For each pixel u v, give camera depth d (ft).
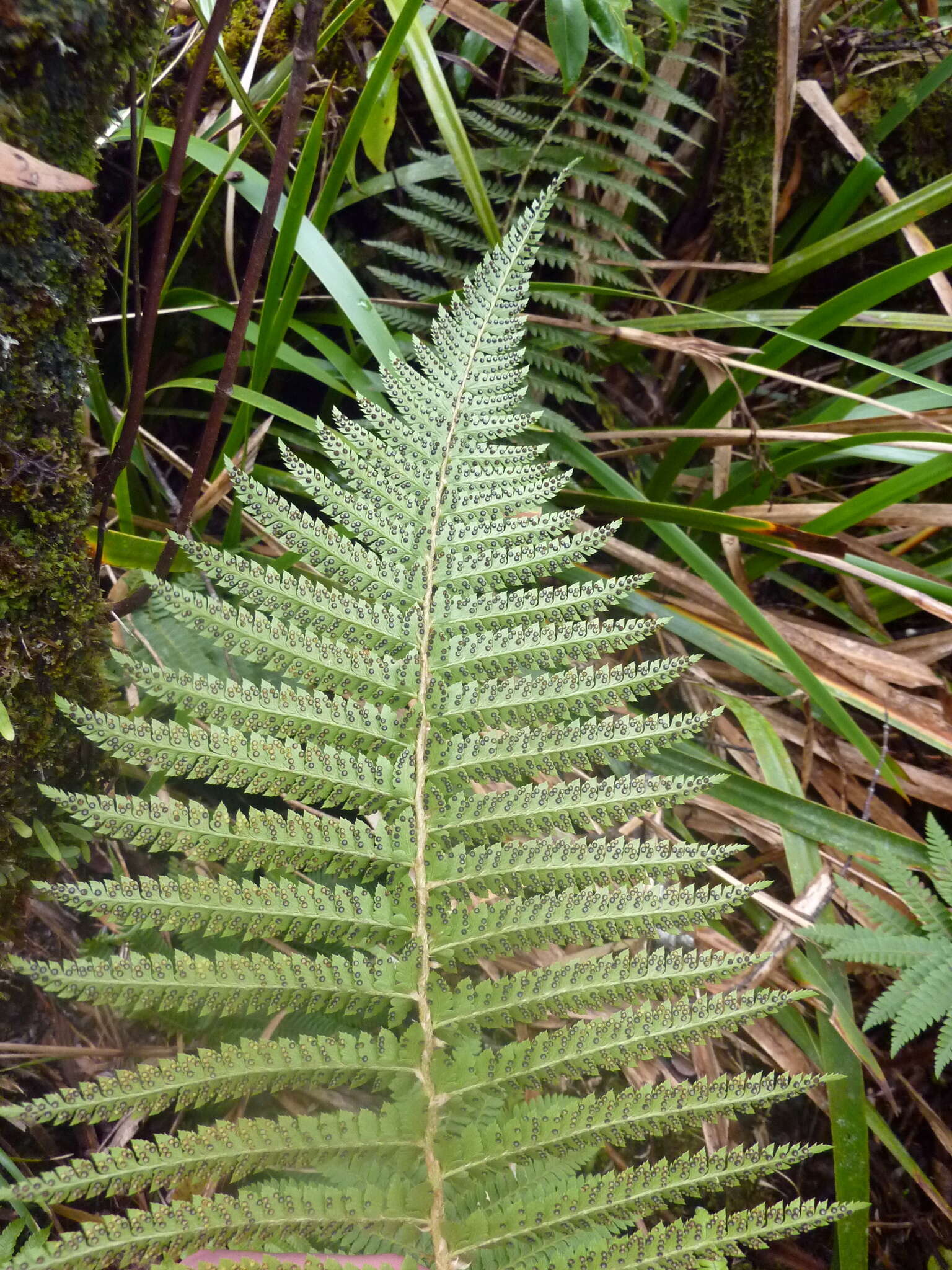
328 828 1.27
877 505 2.49
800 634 2.58
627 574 2.74
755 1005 1.25
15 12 1.34
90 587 1.61
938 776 2.46
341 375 2.39
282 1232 1.15
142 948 1.65
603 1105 1.22
